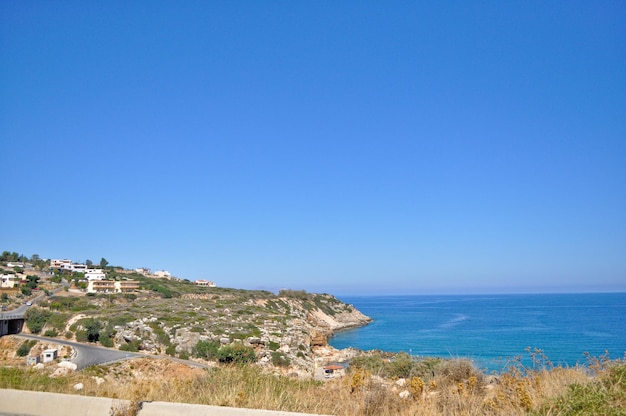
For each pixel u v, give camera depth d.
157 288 116.75
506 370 9.46
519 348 40.69
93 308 80.75
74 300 87.81
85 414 7.21
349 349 72.56
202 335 57.38
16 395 7.87
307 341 72.00
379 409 7.45
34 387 9.27
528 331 70.12
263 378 9.10
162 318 67.69
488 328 87.81
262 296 123.00
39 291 100.75
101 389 9.30
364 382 8.69
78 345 59.41
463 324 110.06
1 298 88.06
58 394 7.70
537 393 7.53
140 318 66.81
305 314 124.00
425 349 49.09
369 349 72.44
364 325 140.50
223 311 83.81
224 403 7.17
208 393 7.93
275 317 83.81
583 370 8.84
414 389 8.20
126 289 114.19
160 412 6.82
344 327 132.25
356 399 7.91
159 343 57.59
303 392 8.38
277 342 61.31
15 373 10.78
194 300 98.88
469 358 11.58
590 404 6.28
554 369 9.24
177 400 7.63
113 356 50.16
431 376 9.89
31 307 72.88
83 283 113.56
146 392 8.45
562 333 60.09
